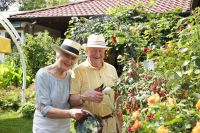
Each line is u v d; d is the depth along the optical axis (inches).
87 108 129.4
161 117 83.8
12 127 289.6
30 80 496.1
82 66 130.6
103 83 128.7
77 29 263.0
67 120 128.5
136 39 203.5
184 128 78.9
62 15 532.1
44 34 532.4
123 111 121.7
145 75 117.6
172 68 113.1
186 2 533.6
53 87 121.5
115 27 228.1
